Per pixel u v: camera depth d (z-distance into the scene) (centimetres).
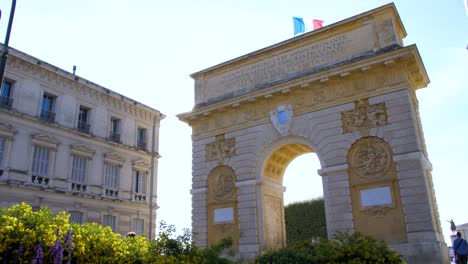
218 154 3098
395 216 2312
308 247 1861
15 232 1316
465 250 2217
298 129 2761
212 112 3156
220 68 3300
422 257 2159
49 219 1482
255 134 2948
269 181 2967
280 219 3050
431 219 2209
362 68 2553
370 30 2688
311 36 2902
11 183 3344
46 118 3778
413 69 2542
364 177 2464
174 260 1628
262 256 1858
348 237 1855
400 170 2348
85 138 4088
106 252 1590
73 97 4053
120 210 4316
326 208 2531
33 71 3703
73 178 3916
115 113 4503
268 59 3075
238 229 2847
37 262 1309
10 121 3459
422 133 2661
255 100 2958
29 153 3556
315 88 2761
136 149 4644
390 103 2480
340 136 2595
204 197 3072
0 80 1577
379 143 2472
